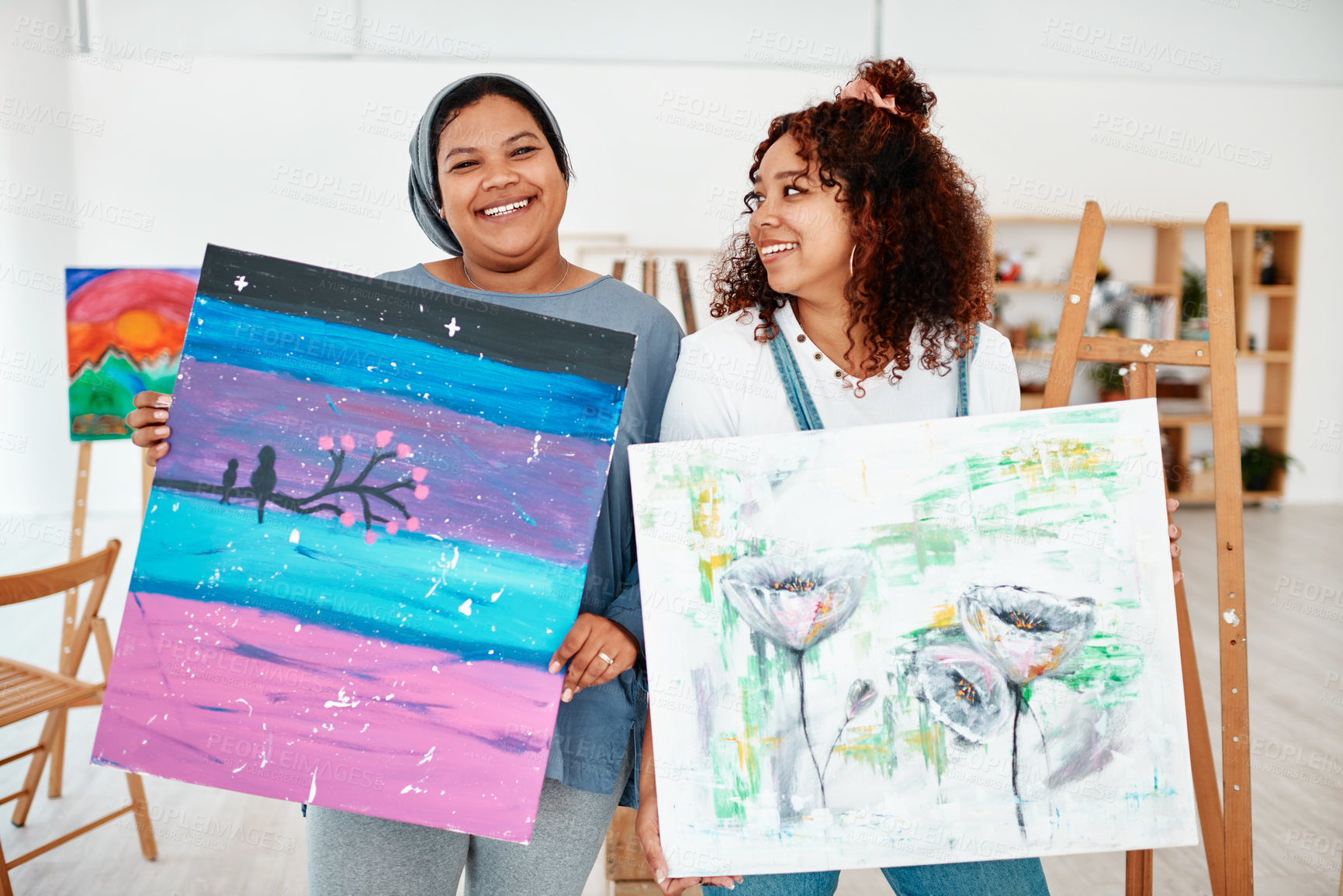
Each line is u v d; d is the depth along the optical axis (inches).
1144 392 52.5
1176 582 51.5
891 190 44.0
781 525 43.4
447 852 48.4
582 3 233.8
